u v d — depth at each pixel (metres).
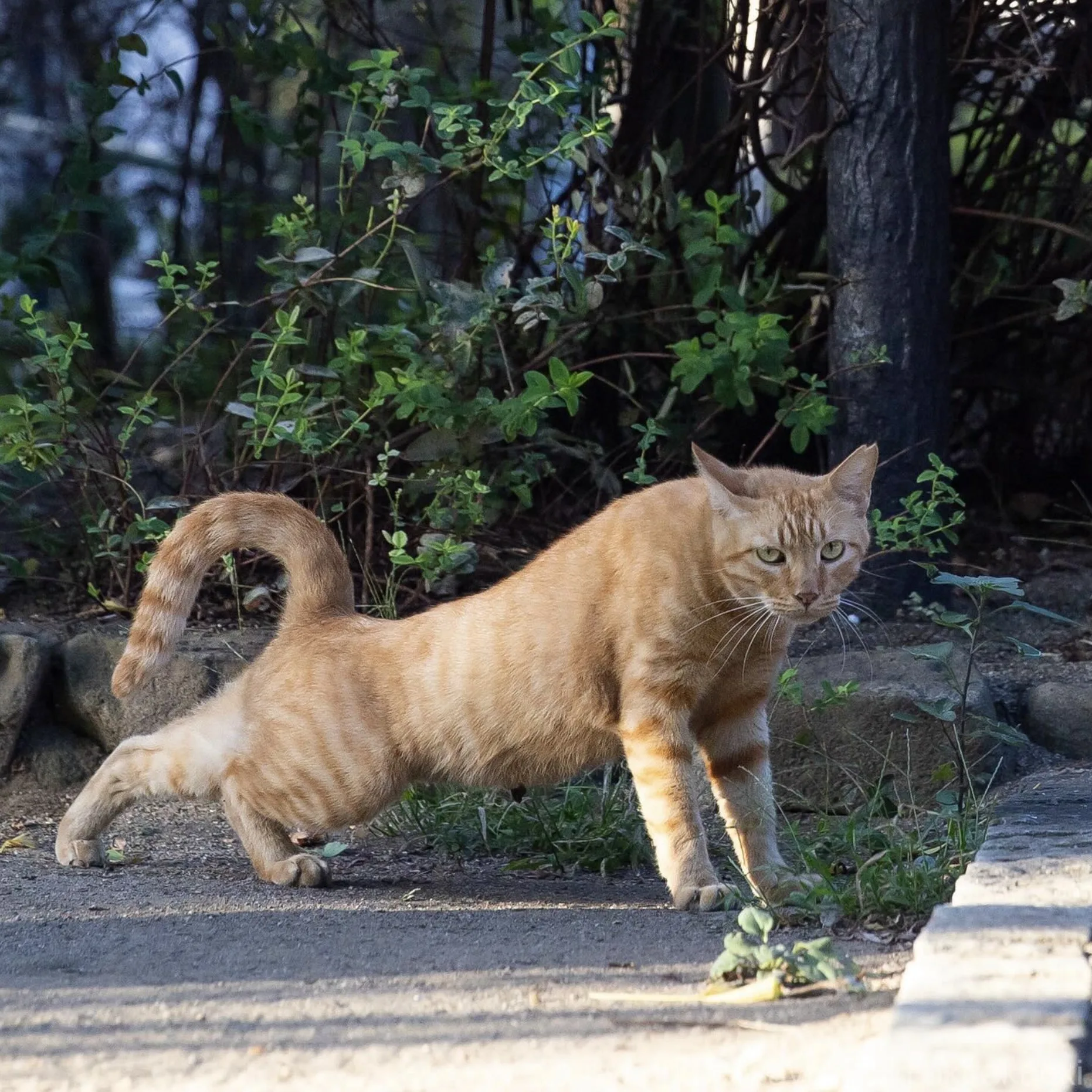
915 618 7.82
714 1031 3.65
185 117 11.84
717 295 8.36
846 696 6.28
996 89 8.91
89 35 12.26
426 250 9.27
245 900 5.34
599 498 8.73
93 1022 3.79
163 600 5.81
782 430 9.01
